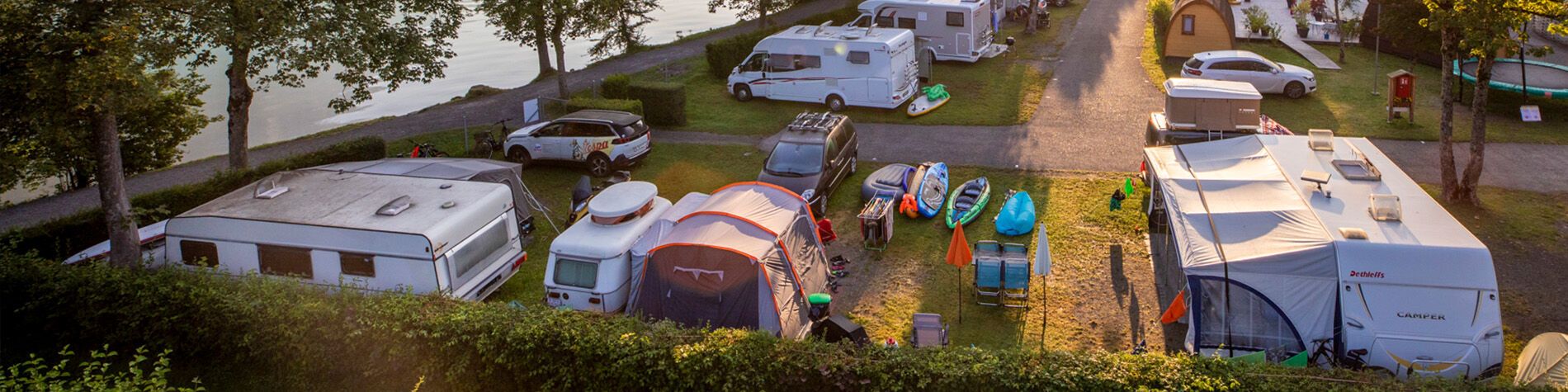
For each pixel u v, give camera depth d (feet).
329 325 36.01
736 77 91.35
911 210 56.39
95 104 40.32
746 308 40.91
